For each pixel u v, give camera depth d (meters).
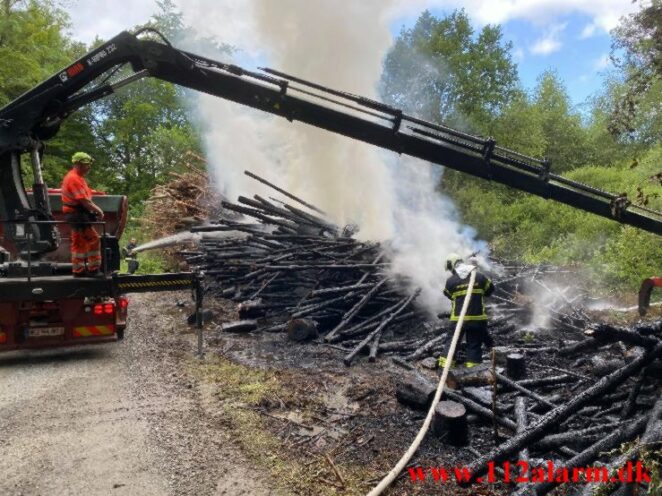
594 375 5.95
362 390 6.11
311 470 4.39
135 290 7.11
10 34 19.78
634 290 10.62
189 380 6.40
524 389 5.49
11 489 4.02
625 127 6.62
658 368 4.82
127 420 5.25
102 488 4.05
